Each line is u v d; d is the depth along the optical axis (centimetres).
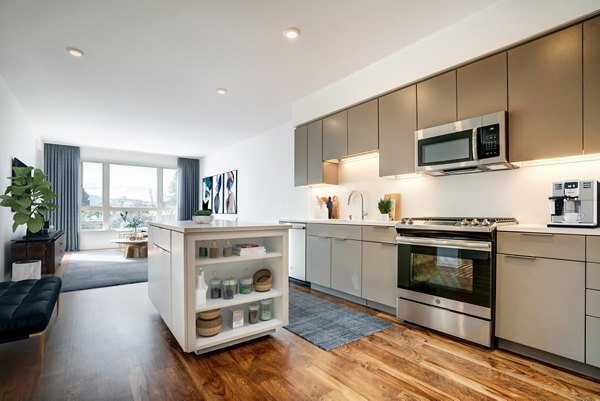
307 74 331
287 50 280
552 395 158
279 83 354
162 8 218
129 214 772
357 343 221
